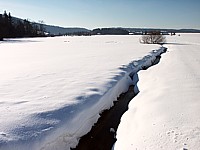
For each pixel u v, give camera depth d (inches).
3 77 366.9
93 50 949.8
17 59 651.5
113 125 242.5
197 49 1095.0
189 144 156.3
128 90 374.3
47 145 167.0
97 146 199.3
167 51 1021.2
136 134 193.2
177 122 192.1
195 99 250.4
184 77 387.5
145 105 258.8
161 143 164.7
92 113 237.5
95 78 357.7
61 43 1595.7
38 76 374.6
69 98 246.1
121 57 657.6
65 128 187.8
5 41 1921.8
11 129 166.7
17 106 216.5
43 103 227.1
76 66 486.6
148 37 1569.9
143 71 485.7
